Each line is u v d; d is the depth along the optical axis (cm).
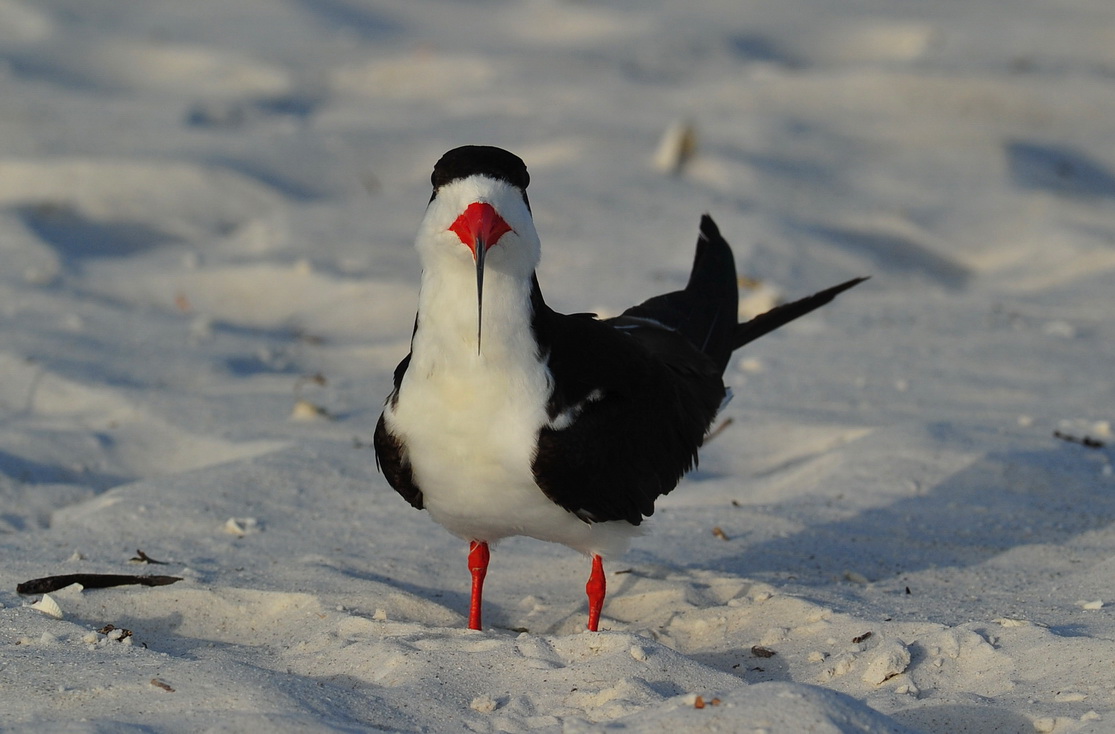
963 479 1071
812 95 2556
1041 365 1373
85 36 2947
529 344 751
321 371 1405
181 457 1166
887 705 660
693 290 1002
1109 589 831
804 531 991
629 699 637
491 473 756
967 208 1981
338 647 734
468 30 3331
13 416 1234
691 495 1093
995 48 3011
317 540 962
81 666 684
